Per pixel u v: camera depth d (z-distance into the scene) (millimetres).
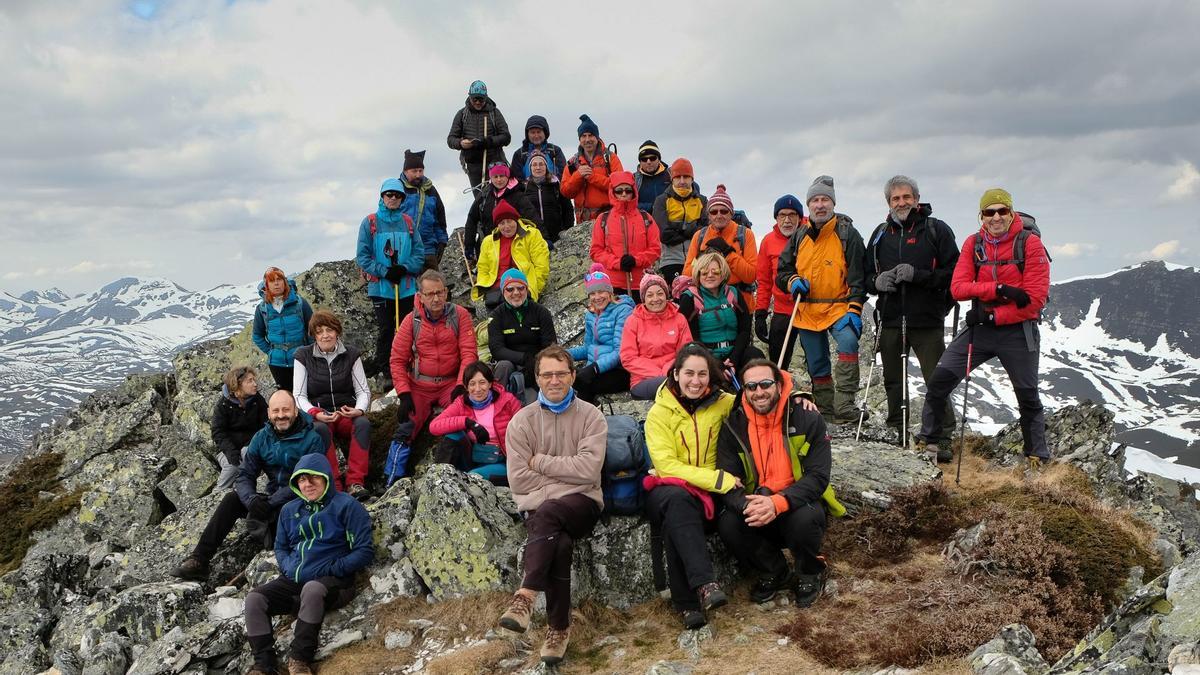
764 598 8227
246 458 10742
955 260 11367
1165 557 8844
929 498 9445
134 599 9555
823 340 12352
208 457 14523
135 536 13352
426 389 12406
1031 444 11062
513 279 12383
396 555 9523
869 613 7668
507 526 9227
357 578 9422
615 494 8789
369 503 11766
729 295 11836
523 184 18422
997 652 6570
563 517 7875
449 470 9516
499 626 8188
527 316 12531
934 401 11336
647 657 7559
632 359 11516
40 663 10133
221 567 10820
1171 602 5832
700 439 8414
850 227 12055
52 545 13742
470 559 8820
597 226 15367
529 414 8594
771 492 8047
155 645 8961
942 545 8852
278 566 9461
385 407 14961
